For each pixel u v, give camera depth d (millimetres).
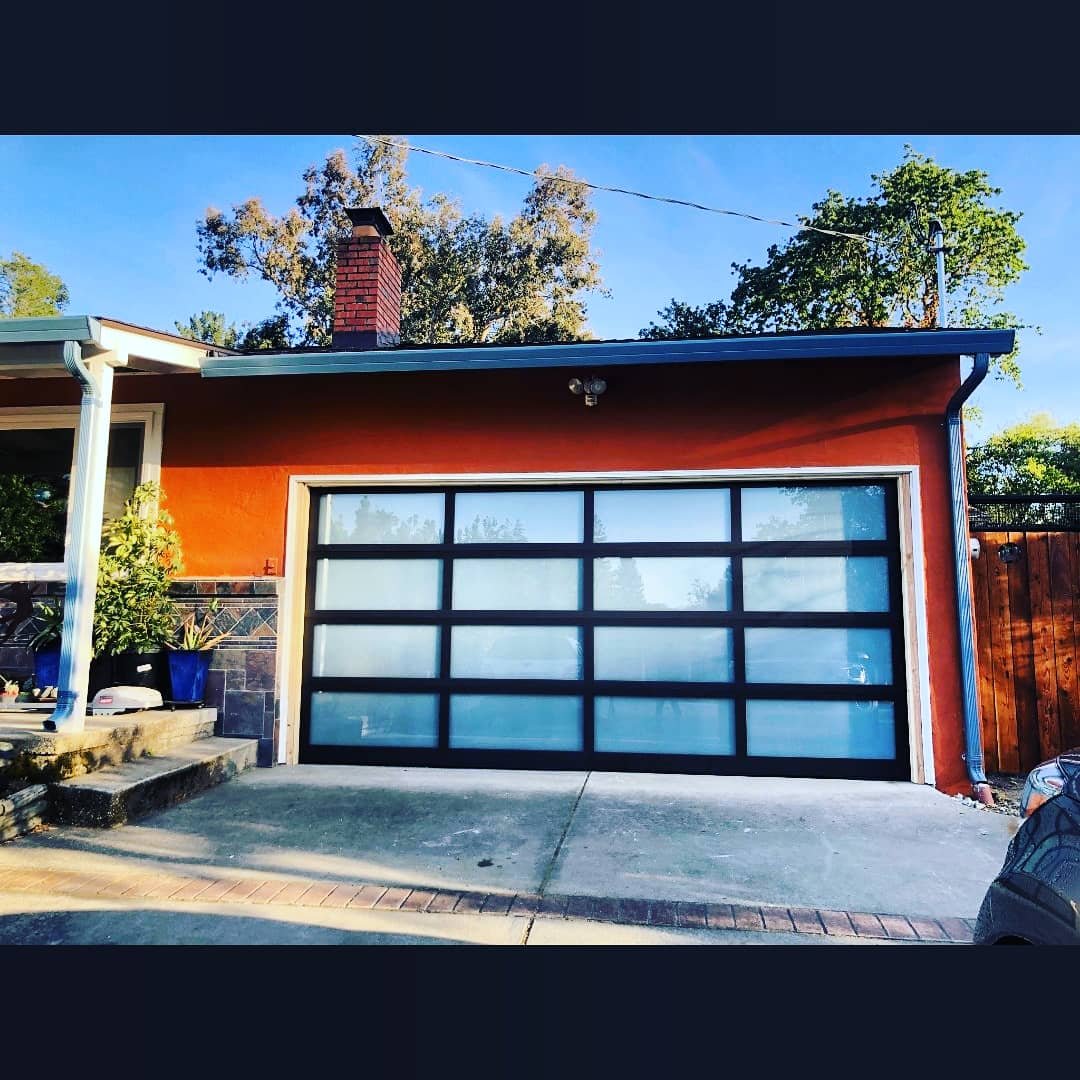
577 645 6133
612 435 6152
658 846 4078
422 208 23953
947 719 5555
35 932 3088
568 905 3305
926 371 5867
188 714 5836
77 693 4934
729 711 5895
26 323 5000
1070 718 6059
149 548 6133
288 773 5871
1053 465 19781
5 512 6703
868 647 5836
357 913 3246
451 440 6344
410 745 6215
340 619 6430
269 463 6543
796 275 20250
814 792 5258
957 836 4246
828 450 5902
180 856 3941
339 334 7402
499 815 4680
